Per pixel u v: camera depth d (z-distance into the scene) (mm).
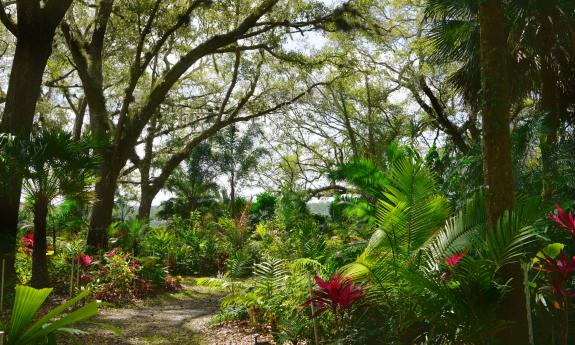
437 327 4410
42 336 3439
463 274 4062
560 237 4891
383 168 9164
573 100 9289
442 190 6910
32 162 8242
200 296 11281
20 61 10383
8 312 7363
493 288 3918
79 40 15773
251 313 6980
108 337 6730
